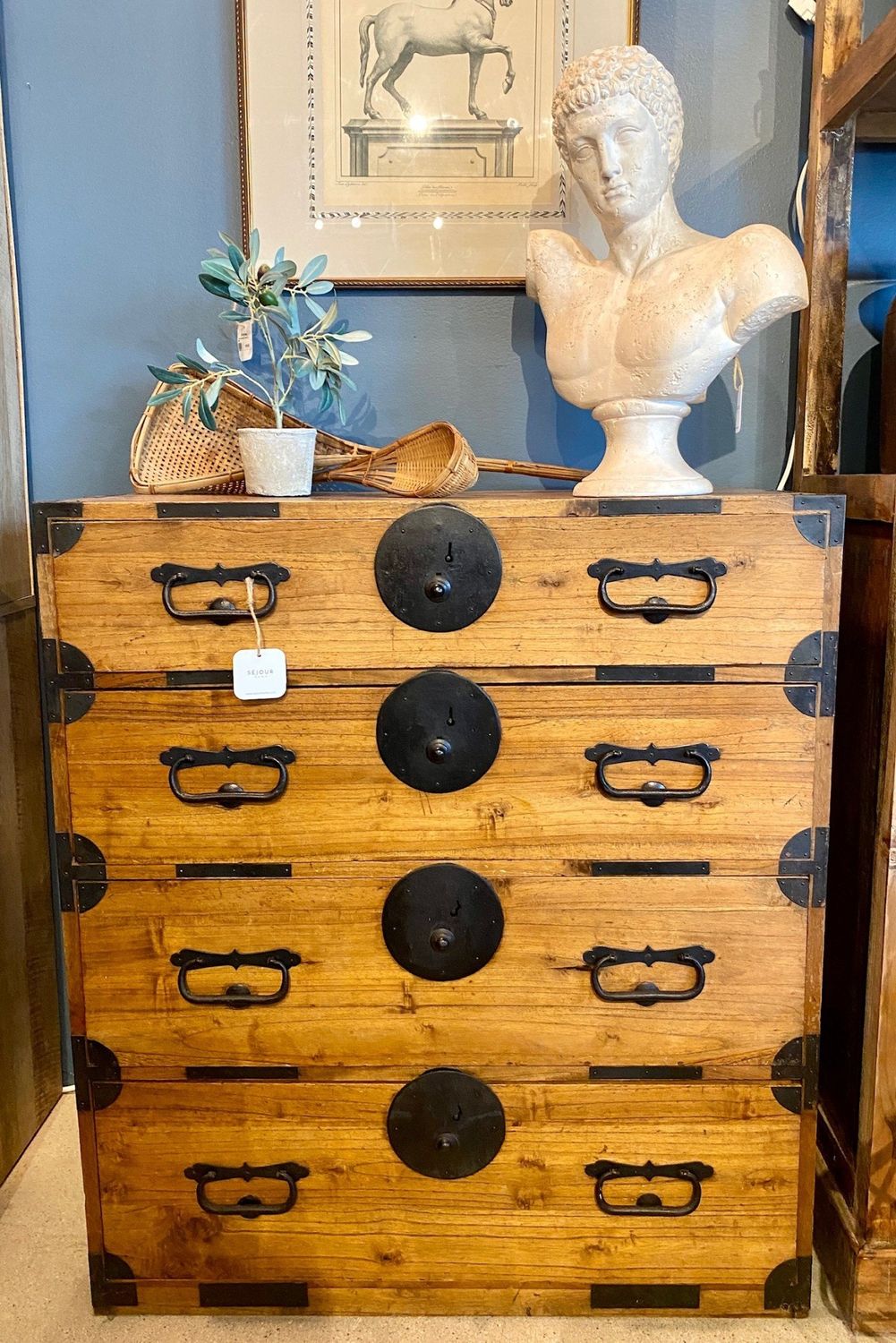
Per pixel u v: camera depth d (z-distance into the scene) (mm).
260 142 1479
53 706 1152
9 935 1503
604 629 1119
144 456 1340
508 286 1507
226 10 1466
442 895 1166
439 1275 1244
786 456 1554
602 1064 1199
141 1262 1249
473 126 1477
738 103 1477
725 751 1140
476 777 1146
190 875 1178
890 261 1495
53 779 1167
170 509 1111
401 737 1139
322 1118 1218
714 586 1103
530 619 1118
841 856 1341
